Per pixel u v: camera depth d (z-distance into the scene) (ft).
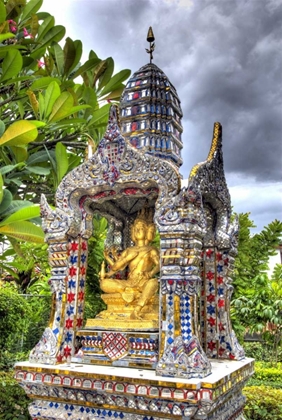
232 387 11.75
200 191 12.37
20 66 17.54
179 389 9.99
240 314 46.06
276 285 47.37
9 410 23.43
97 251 23.71
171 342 11.06
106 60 22.80
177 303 11.40
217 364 13.16
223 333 14.51
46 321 39.32
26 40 20.49
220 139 14.90
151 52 16.66
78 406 11.60
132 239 15.64
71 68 22.02
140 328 12.50
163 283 11.69
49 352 12.40
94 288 24.97
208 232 15.42
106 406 11.03
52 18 21.17
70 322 13.19
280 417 22.58
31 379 11.96
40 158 19.84
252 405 23.57
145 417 10.64
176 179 12.25
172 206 11.96
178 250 11.67
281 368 44.34
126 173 13.02
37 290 46.37
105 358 12.41
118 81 23.29
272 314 43.96
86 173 13.67
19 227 14.64
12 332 29.58
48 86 18.04
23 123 14.56
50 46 22.80
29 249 27.78
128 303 13.69
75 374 11.28
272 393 25.72
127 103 15.40
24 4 21.27
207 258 15.35
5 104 21.56
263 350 51.75
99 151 13.67
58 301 13.08
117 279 14.78
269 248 50.88
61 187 13.94
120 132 13.57
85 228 14.20
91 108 21.43
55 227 13.52
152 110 14.90
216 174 14.35
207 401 9.87
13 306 29.09
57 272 13.37
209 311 14.87
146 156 12.85
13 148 17.71
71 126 21.66
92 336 12.94
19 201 15.53
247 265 46.37
